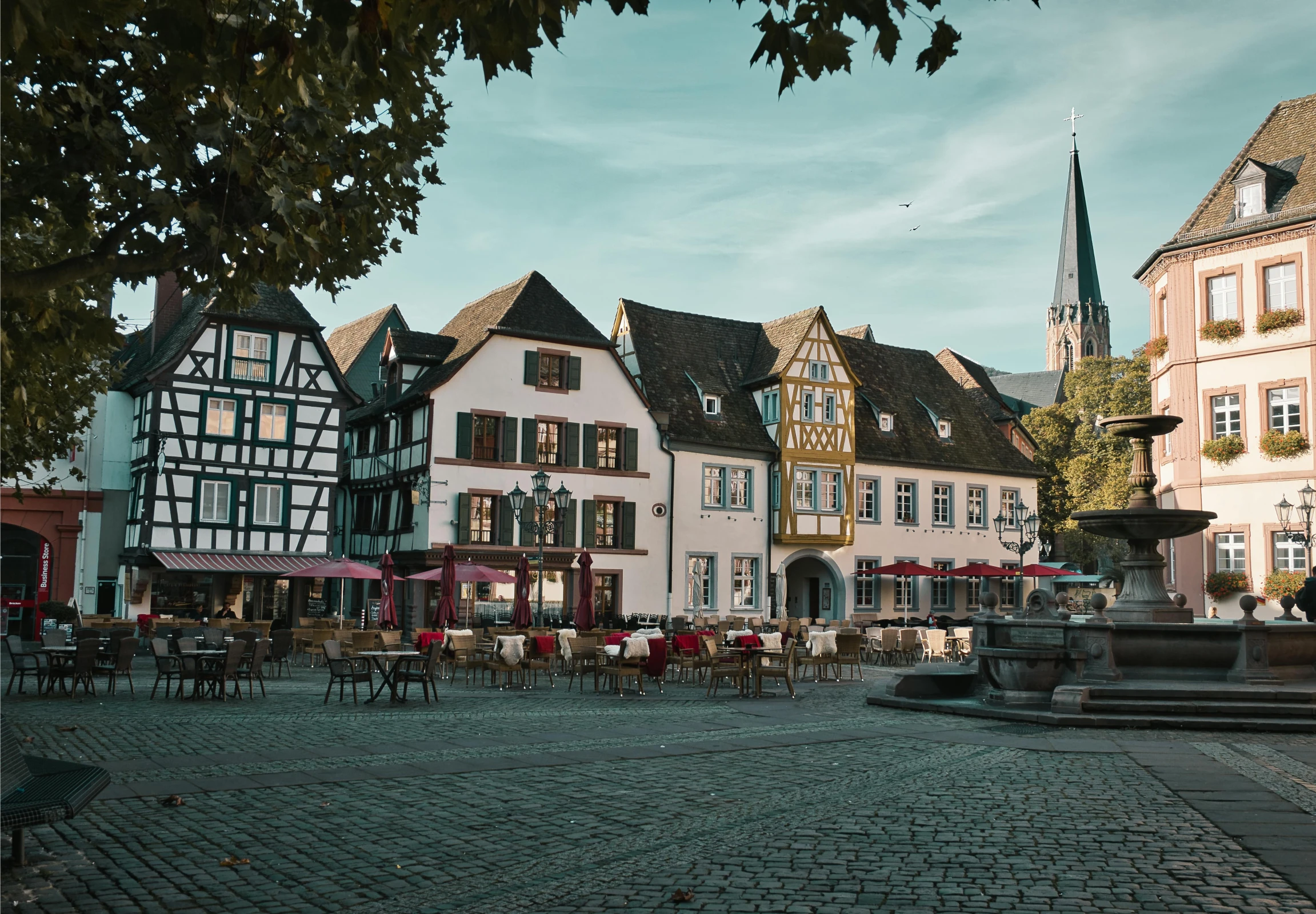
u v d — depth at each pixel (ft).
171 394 105.91
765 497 131.54
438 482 110.52
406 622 110.32
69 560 107.65
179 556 104.37
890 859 22.03
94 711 47.73
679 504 125.29
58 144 25.39
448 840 23.52
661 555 123.24
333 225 29.99
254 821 25.07
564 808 27.04
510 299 120.47
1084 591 177.47
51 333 27.94
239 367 109.91
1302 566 101.81
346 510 133.28
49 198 26.13
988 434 158.51
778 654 60.95
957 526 148.05
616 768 33.24
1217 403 110.01
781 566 131.85
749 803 27.81
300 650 86.38
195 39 18.44
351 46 18.20
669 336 137.69
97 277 28.84
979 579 149.38
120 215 27.27
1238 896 19.47
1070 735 42.14
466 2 17.62
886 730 43.45
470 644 68.13
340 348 153.99
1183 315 112.78
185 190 27.25
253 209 27.58
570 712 50.08
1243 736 41.96
